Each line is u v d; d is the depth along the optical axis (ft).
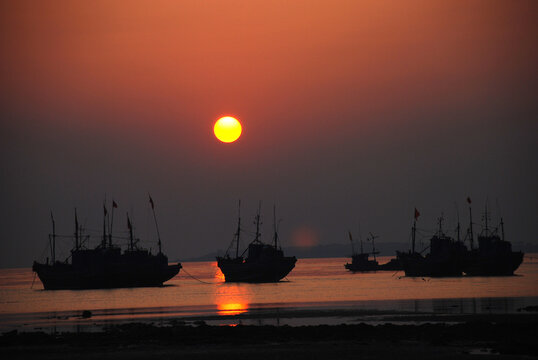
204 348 307.17
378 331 337.93
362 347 299.79
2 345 326.85
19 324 427.74
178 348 308.81
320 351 293.23
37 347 319.88
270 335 335.88
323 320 401.90
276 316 429.38
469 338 314.35
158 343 322.34
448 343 304.09
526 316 390.83
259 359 280.92
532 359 268.62
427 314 415.64
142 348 310.86
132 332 353.51
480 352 282.97
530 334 319.68
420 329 339.98
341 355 284.00
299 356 284.41
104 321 430.61
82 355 298.35
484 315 400.88
